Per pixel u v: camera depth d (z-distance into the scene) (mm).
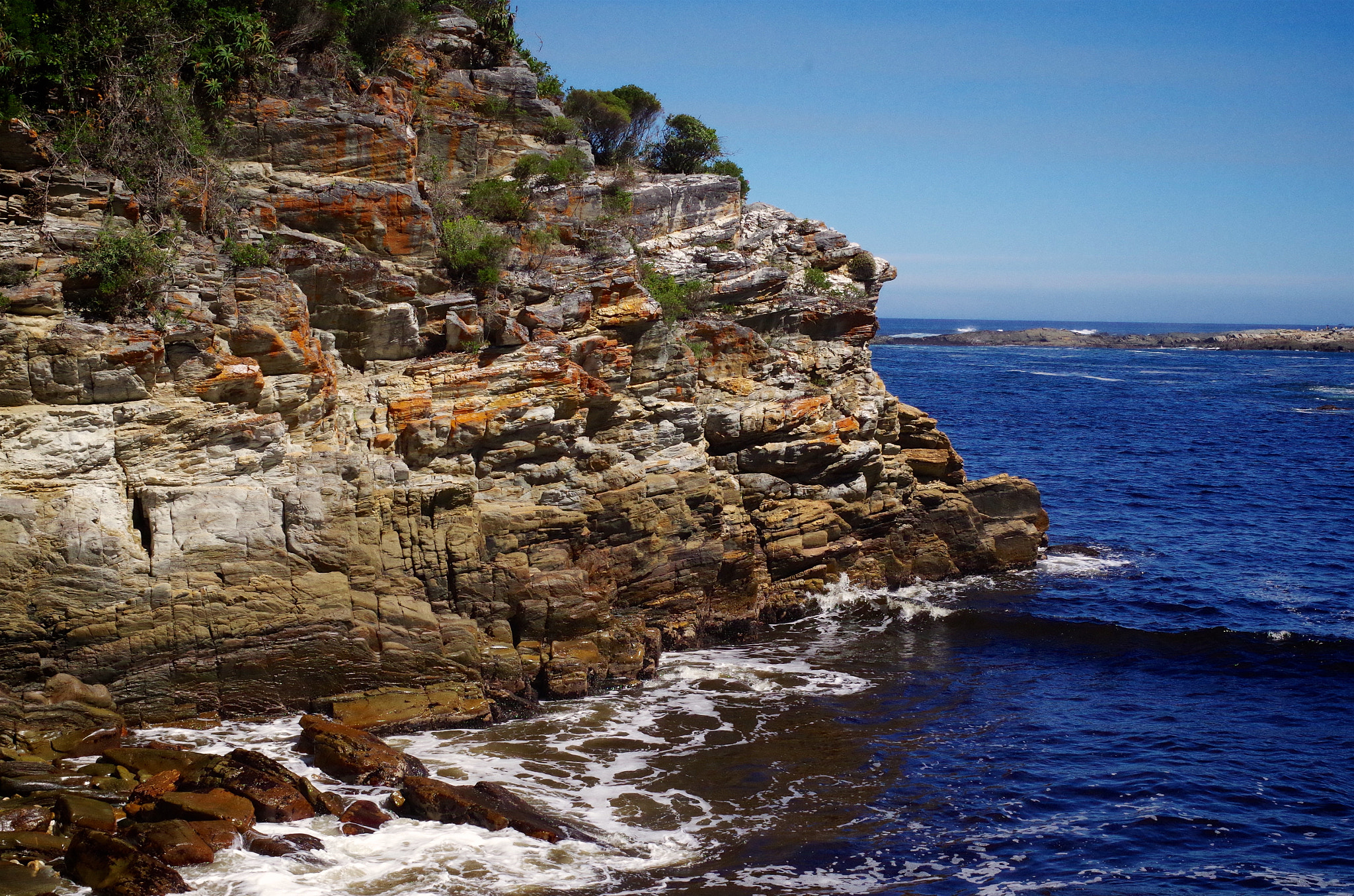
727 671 28750
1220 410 96562
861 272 41906
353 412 26359
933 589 37094
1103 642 31953
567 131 37562
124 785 18281
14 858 16188
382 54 32781
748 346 34250
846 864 18969
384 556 24328
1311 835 20641
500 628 25500
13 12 24891
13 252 22406
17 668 20375
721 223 39531
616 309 30422
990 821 20844
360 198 27922
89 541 20953
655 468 30281
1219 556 42344
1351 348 197000
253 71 28594
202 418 22984
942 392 109500
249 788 18312
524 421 27656
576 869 18016
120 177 25375
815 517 34312
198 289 23875
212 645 21938
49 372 21422
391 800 19438
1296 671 29828
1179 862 19500
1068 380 127812
